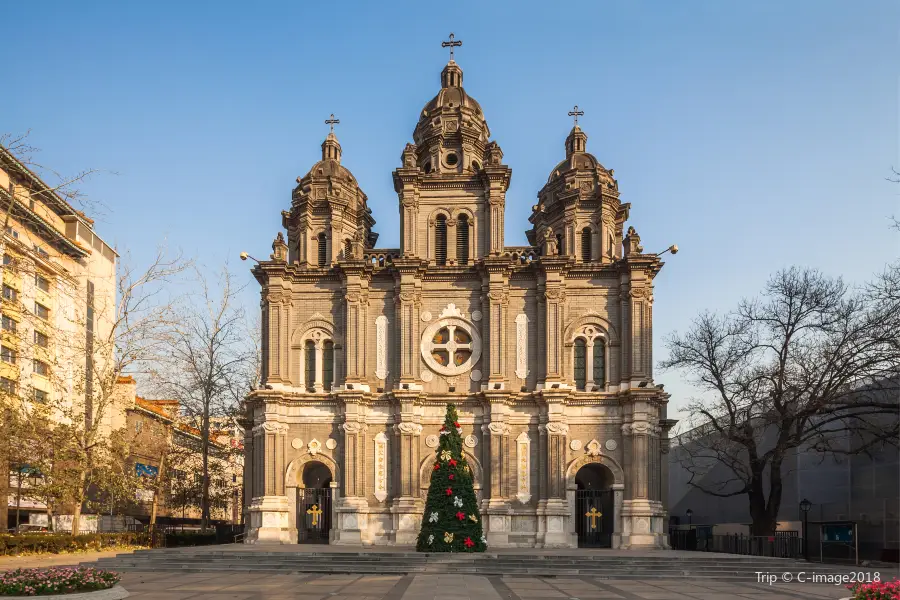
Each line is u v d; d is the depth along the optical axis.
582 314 53.69
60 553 49.12
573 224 56.41
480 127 58.94
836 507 59.53
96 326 84.38
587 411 52.34
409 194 55.19
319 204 57.06
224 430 79.31
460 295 54.47
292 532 51.94
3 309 48.50
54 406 54.16
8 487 58.75
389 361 53.97
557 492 50.66
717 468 76.44
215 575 36.44
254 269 54.94
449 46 61.81
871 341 48.69
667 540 51.62
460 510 44.22
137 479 55.44
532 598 28.27
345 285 54.25
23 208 46.56
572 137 60.84
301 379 54.06
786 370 52.66
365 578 35.09
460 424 52.59
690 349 56.97
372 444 52.72
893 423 53.62
